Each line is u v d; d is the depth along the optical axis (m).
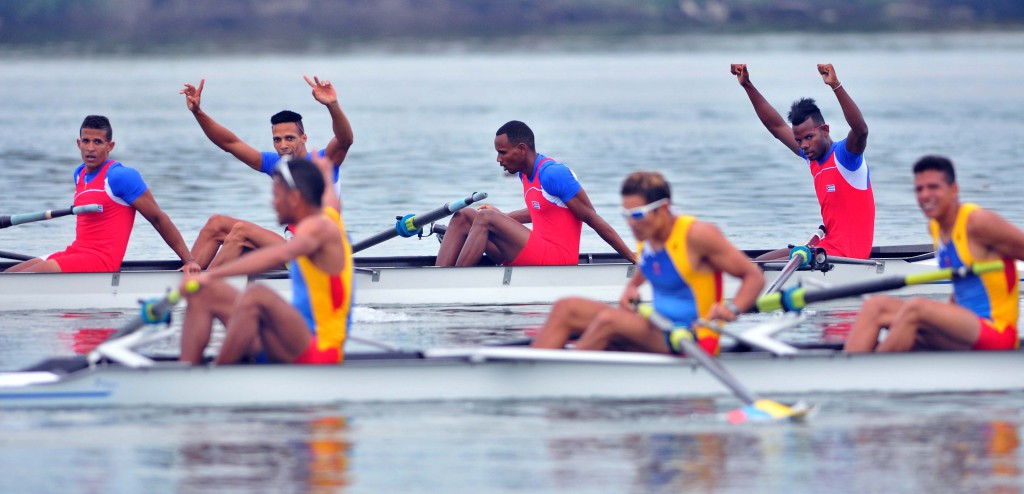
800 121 50.88
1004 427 31.31
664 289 33.69
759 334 35.34
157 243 65.19
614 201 81.94
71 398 32.50
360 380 33.03
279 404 32.69
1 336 42.91
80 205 48.50
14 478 27.73
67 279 48.41
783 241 65.19
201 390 32.53
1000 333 34.41
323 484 27.44
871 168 100.31
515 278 50.47
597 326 33.66
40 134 131.75
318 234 32.12
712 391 34.16
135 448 29.66
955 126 137.25
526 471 28.31
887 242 65.19
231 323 32.16
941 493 26.84
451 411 32.75
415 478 27.84
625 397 33.97
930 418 32.09
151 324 34.50
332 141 47.16
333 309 33.12
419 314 48.06
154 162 106.50
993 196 81.56
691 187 89.25
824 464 28.72
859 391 34.25
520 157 49.97
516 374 33.72
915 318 34.03
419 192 87.25
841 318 46.28
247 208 78.56
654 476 28.00
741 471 28.31
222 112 160.38
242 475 27.95
